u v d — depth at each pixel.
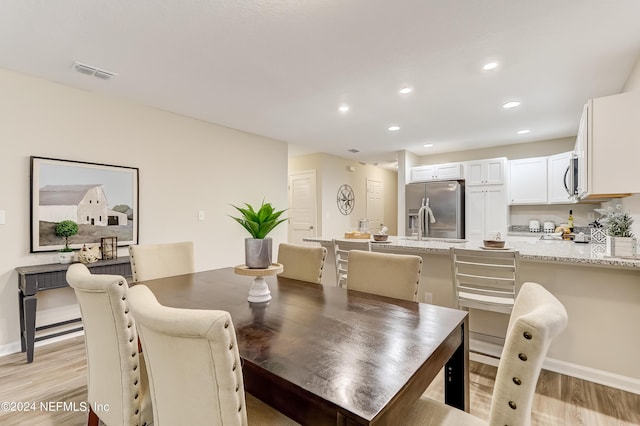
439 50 2.37
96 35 2.17
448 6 1.87
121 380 1.19
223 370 0.76
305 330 1.27
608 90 3.09
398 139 5.08
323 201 6.27
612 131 2.12
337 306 1.59
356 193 7.18
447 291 2.82
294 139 5.11
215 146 4.27
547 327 0.70
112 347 1.20
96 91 3.15
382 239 3.32
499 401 0.75
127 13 1.93
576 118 3.97
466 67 2.64
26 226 2.77
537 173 4.95
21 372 2.35
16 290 2.71
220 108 3.64
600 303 2.15
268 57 2.47
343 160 6.79
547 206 5.21
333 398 0.81
